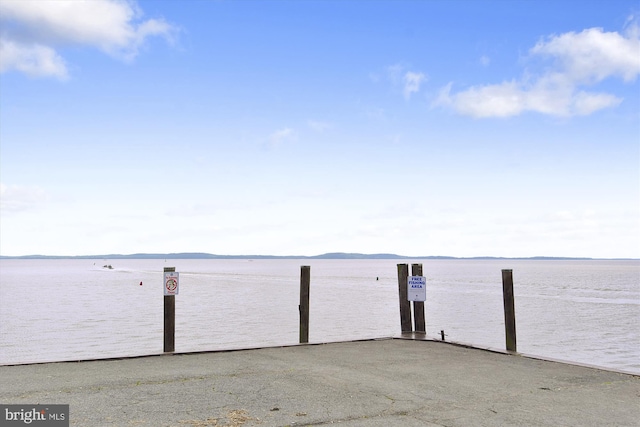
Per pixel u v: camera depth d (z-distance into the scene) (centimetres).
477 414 613
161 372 831
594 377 812
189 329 2761
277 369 858
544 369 869
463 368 873
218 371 841
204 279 9888
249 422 575
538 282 8356
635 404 662
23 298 5147
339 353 1014
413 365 896
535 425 575
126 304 4438
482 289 6512
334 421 581
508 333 1052
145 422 573
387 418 594
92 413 606
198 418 589
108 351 2061
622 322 3103
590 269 18512
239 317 3372
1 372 830
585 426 573
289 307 4141
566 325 2966
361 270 17612
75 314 3581
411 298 1250
